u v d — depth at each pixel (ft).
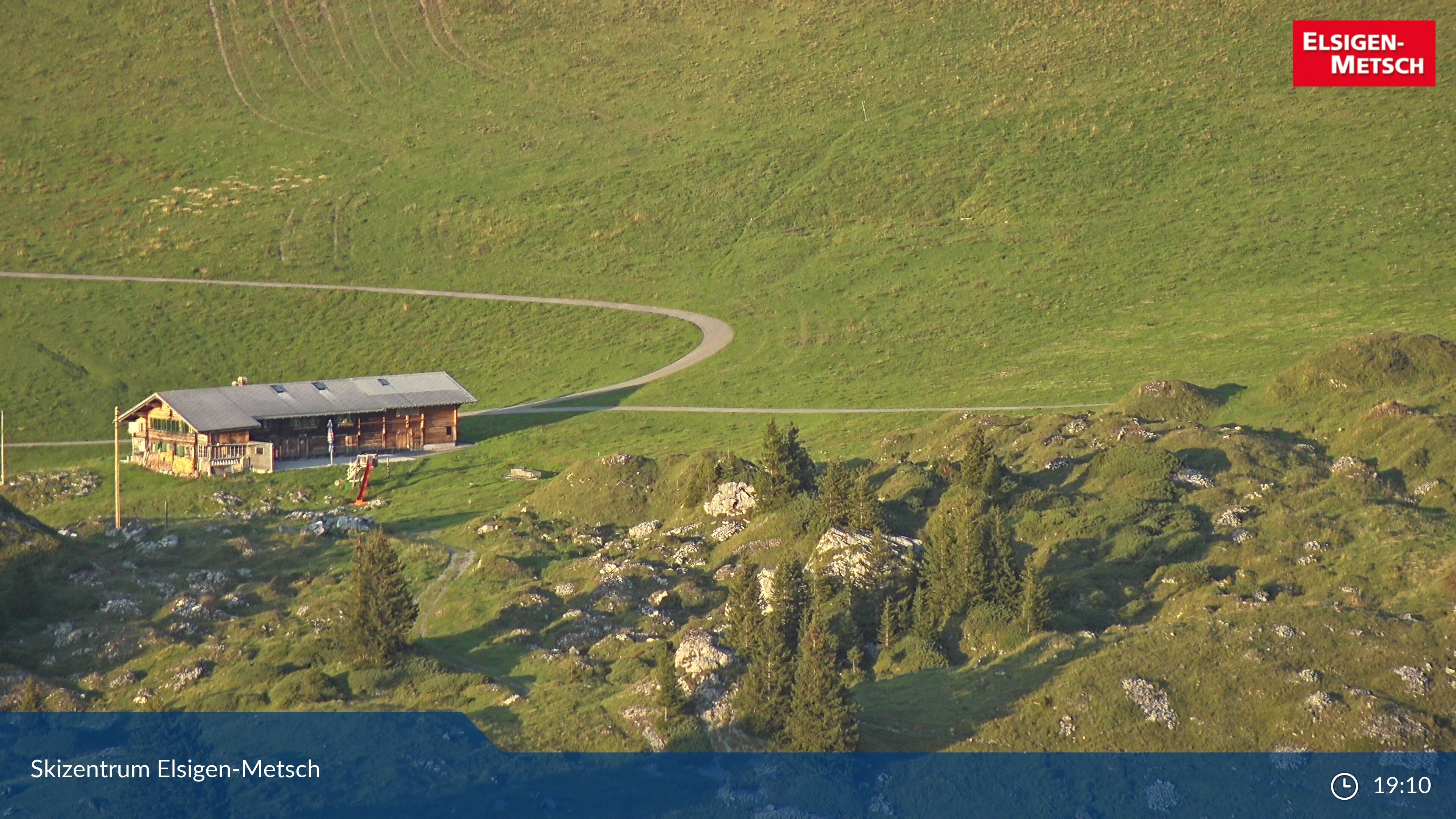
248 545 314.14
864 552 264.11
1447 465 288.51
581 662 237.86
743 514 310.24
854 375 520.83
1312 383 350.23
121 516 372.79
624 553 304.91
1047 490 308.60
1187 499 289.74
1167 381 361.30
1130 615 242.78
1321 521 266.77
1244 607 231.91
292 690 229.45
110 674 244.83
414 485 405.18
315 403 438.81
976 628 237.04
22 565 280.31
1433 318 484.74
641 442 444.14
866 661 235.20
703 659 223.30
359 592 241.96
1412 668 207.51
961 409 441.27
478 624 263.90
